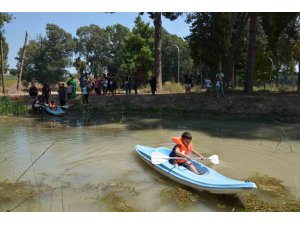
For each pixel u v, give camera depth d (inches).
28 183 338.6
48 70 2085.4
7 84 2023.9
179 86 1251.2
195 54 1536.7
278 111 778.2
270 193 306.3
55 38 2197.3
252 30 947.3
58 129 634.2
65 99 897.5
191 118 764.0
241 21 1199.6
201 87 1369.3
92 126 667.4
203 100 881.5
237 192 281.1
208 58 1471.5
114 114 837.8
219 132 593.9
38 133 593.9
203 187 298.4
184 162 349.7
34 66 2103.8
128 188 321.7
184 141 351.3
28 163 408.8
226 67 1250.6
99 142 517.7
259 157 430.3
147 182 338.3
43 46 2158.0
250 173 368.5
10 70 2498.8
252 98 843.4
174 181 335.3
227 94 968.3
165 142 519.5
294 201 288.8
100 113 853.8
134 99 938.1
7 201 294.4
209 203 285.0
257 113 786.8
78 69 2513.5
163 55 2883.9
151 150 427.8
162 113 843.4
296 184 333.4
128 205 283.6
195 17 1475.1
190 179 313.1
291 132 587.5
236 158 426.3
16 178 355.3
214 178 309.1
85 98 911.0
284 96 877.2
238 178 352.8
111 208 277.1
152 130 620.1
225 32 1405.0
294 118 729.6
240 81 1852.9
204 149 472.1
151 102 916.0
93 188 324.2
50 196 305.4
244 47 1566.2
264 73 1365.7
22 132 604.4
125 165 395.9
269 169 381.7
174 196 298.0
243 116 773.9
